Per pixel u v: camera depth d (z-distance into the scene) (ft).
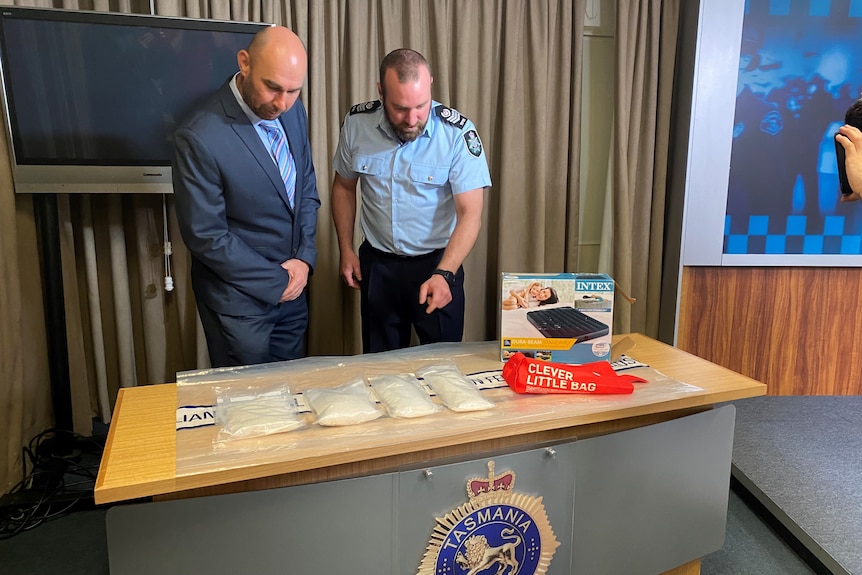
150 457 3.37
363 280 7.18
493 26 8.73
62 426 7.78
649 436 4.43
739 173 8.43
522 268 9.48
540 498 4.13
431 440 3.65
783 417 8.75
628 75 9.02
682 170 8.70
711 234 8.59
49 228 7.34
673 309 9.07
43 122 7.04
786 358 9.21
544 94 8.90
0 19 6.70
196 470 3.23
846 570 5.55
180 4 7.76
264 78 5.27
